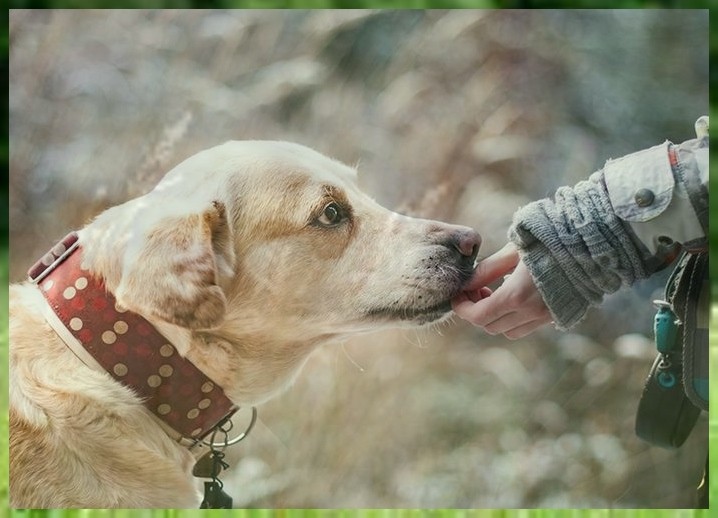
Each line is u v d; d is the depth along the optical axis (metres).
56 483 2.21
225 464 2.43
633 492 3.95
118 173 3.79
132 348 2.24
